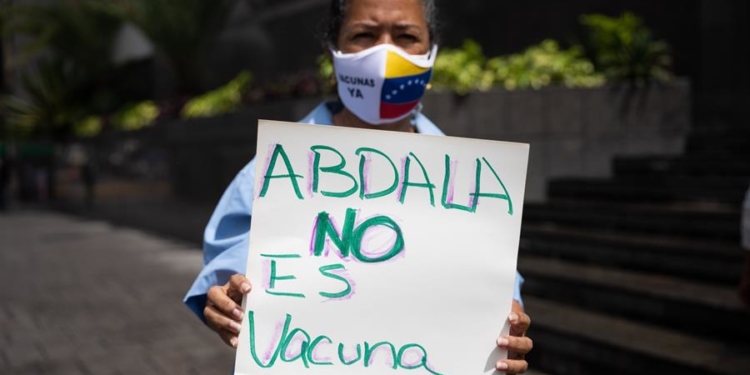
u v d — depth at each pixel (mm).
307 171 1690
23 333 5754
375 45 1938
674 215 5469
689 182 5996
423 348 1665
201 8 13086
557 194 7031
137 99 18031
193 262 9297
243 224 1857
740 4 7984
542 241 6129
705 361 3729
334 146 1695
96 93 19344
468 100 6930
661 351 3943
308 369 1654
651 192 6105
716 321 4160
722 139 6906
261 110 8281
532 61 7711
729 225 5047
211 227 1894
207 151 10188
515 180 1697
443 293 1675
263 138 1687
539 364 4668
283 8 11172
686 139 7328
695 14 8234
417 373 1660
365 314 1667
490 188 1697
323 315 1665
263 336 1653
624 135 7359
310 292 1667
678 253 4973
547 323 4656
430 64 1982
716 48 8117
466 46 7781
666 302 4449
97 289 7617
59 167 19750
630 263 5340
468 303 1676
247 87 10227
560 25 8781
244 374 1645
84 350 5238
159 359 4988
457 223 1692
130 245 11258
